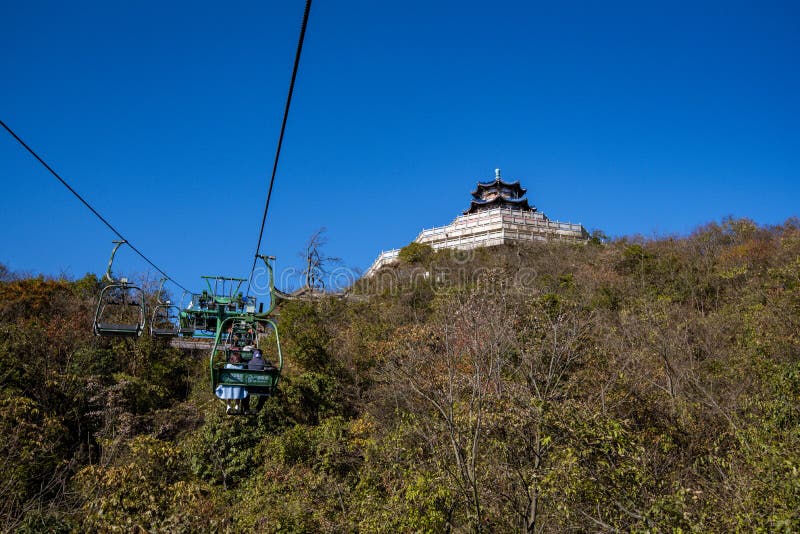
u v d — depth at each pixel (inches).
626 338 695.1
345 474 660.1
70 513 469.7
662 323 722.2
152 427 841.5
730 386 565.6
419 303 1284.4
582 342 559.2
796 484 252.2
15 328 874.8
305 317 1119.0
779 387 423.5
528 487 355.6
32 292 1201.4
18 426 589.9
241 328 634.2
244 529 469.7
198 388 1013.2
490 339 497.4
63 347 949.2
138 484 497.0
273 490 573.3
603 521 305.9
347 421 807.1
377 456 568.1
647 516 261.6
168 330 662.5
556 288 1173.7
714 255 1301.7
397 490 471.5
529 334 587.2
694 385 587.8
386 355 875.4
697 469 373.4
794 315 652.7
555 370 508.4
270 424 755.4
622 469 296.8
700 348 724.0
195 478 681.6
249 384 466.9
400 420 556.1
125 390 861.2
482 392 412.8
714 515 267.3
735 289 1072.8
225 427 732.7
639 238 1615.4
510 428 395.2
